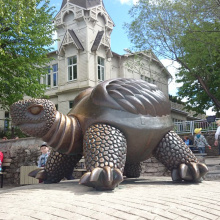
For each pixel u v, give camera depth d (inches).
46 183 172.6
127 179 184.2
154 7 614.5
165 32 615.5
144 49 652.7
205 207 96.0
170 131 164.6
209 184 150.6
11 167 387.2
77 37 868.0
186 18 583.8
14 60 506.0
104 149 133.0
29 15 415.2
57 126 145.9
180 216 87.8
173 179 159.0
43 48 552.1
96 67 856.3
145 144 152.8
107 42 891.4
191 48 598.9
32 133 146.0
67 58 881.5
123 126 141.4
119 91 148.5
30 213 92.7
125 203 99.2
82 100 161.2
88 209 93.6
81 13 852.6
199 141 420.2
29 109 142.3
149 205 96.8
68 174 177.9
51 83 927.0
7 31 506.3
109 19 930.1
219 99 757.9
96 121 143.6
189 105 848.9
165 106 161.2
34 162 366.9
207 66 684.1
